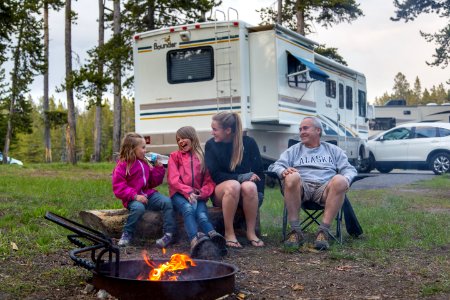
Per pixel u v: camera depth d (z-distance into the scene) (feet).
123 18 66.90
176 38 36.55
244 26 35.29
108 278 11.58
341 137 50.65
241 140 17.95
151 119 37.24
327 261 15.81
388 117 95.76
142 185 17.63
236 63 35.17
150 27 65.41
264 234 19.77
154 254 16.46
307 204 18.38
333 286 13.25
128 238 17.46
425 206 29.25
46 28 118.11
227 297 11.88
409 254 16.75
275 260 15.90
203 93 35.88
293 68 37.73
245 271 14.57
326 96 47.21
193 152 17.63
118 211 18.67
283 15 80.74
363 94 58.18
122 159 17.56
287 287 13.15
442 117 95.35
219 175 17.74
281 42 36.04
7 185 35.73
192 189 17.07
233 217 17.60
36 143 252.62
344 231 20.59
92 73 65.41
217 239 15.92
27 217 21.61
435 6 76.59
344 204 18.88
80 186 35.19
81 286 12.91
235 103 35.12
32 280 13.38
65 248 16.80
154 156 18.16
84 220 18.88
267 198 31.17
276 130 38.11
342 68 51.49
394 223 22.43
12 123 107.76
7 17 63.62
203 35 35.86
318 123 18.58
